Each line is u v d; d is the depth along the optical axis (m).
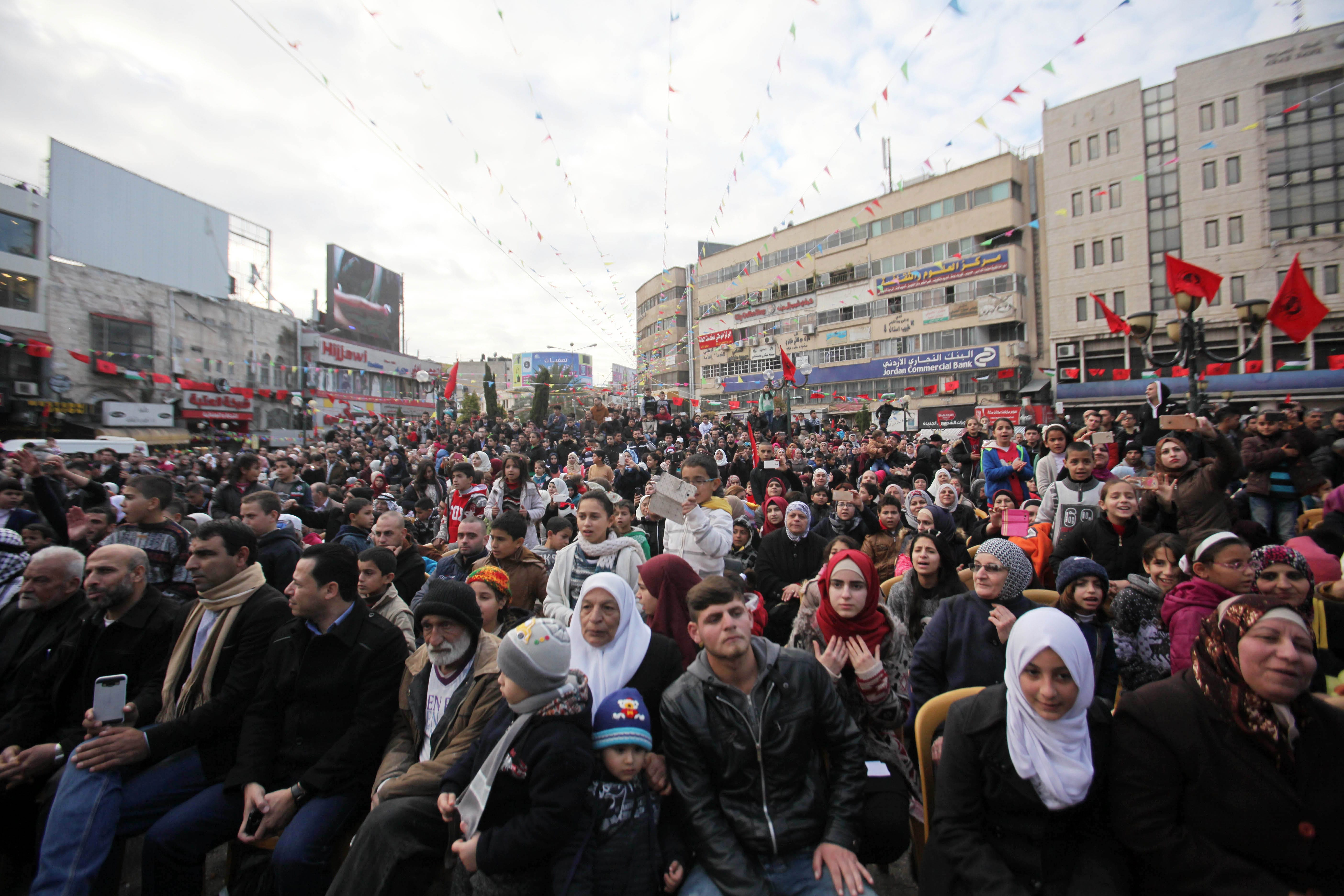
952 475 7.34
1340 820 1.94
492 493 7.38
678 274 53.91
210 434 30.77
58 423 25.45
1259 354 26.72
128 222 29.78
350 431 30.25
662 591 3.45
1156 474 5.04
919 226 37.31
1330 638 3.36
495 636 3.26
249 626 3.31
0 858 3.17
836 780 2.52
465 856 2.26
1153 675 3.24
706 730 2.46
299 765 3.05
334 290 44.78
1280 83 26.39
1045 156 32.69
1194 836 2.06
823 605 3.16
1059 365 32.34
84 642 3.37
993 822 2.29
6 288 24.94
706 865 2.35
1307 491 6.17
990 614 3.17
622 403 43.72
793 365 19.09
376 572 3.87
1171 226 29.03
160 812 3.04
